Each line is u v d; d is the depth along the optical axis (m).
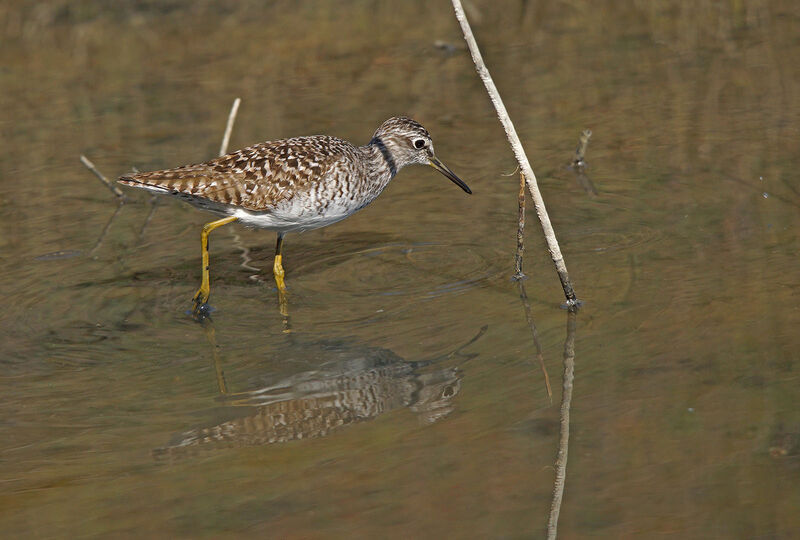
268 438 9.01
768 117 16.89
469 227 14.13
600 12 23.23
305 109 18.50
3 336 11.29
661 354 9.94
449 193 15.44
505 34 22.31
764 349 9.80
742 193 14.17
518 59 20.80
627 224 13.63
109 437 9.12
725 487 7.79
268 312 11.81
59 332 11.38
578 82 19.38
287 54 21.45
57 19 23.09
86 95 19.62
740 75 18.94
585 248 12.98
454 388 9.69
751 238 12.64
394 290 12.22
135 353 10.86
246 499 8.05
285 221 12.64
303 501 7.98
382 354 10.52
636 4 23.44
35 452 8.89
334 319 11.51
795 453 8.13
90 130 18.02
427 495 7.96
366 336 11.00
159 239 14.30
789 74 18.67
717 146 15.98
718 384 9.25
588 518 7.55
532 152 16.58
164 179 12.03
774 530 7.26
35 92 19.83
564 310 11.22
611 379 9.55
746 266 11.81
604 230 13.52
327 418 9.32
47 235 14.30
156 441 9.02
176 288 12.66
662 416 8.81
